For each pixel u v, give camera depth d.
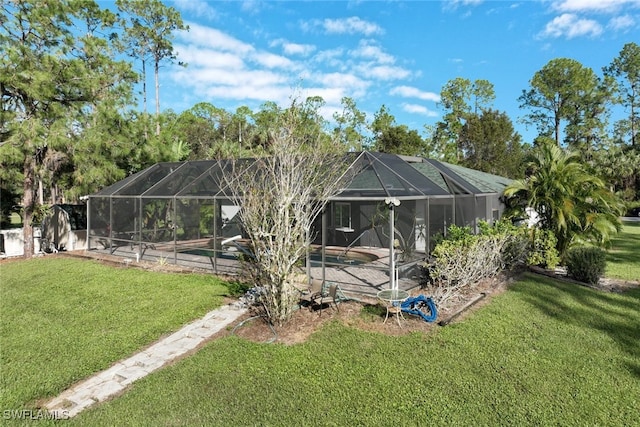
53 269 13.62
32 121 14.55
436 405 5.01
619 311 8.74
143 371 6.16
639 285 11.26
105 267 13.68
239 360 6.32
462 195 12.99
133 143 17.98
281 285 7.69
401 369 5.93
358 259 13.18
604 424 4.64
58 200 25.80
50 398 5.48
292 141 8.58
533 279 11.56
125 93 17.91
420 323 7.74
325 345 6.79
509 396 5.21
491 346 6.71
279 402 5.16
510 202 15.22
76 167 17.22
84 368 6.24
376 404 5.07
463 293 9.72
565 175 12.95
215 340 7.17
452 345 6.74
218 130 38.72
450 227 11.11
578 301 9.45
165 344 7.16
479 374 5.78
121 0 38.56
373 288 10.17
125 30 39.44
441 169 15.10
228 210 17.03
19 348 6.96
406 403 5.07
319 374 5.84
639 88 51.53
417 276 10.86
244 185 9.71
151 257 14.90
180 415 4.92
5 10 15.14
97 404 5.25
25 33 15.78
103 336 7.46
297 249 7.82
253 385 5.58
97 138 16.23
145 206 15.52
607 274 12.73
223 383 5.65
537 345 6.79
